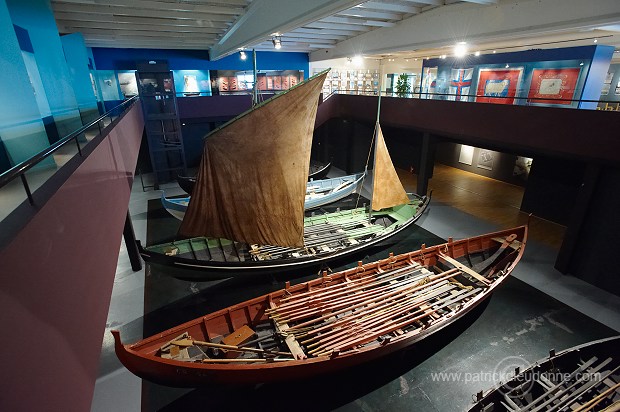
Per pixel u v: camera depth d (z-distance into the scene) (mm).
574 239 10852
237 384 6684
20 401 2414
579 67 13133
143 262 12125
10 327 2500
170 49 24031
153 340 6930
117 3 12406
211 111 22047
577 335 8883
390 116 17719
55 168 6484
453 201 17984
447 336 8922
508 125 12047
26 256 2953
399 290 9039
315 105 8844
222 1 12977
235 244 12062
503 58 15867
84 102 15414
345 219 14625
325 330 8078
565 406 6297
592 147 9812
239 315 8125
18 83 6852
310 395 7473
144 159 23484
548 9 10273
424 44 15234
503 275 9359
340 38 22047
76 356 3523
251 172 9156
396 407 7184
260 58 26922
